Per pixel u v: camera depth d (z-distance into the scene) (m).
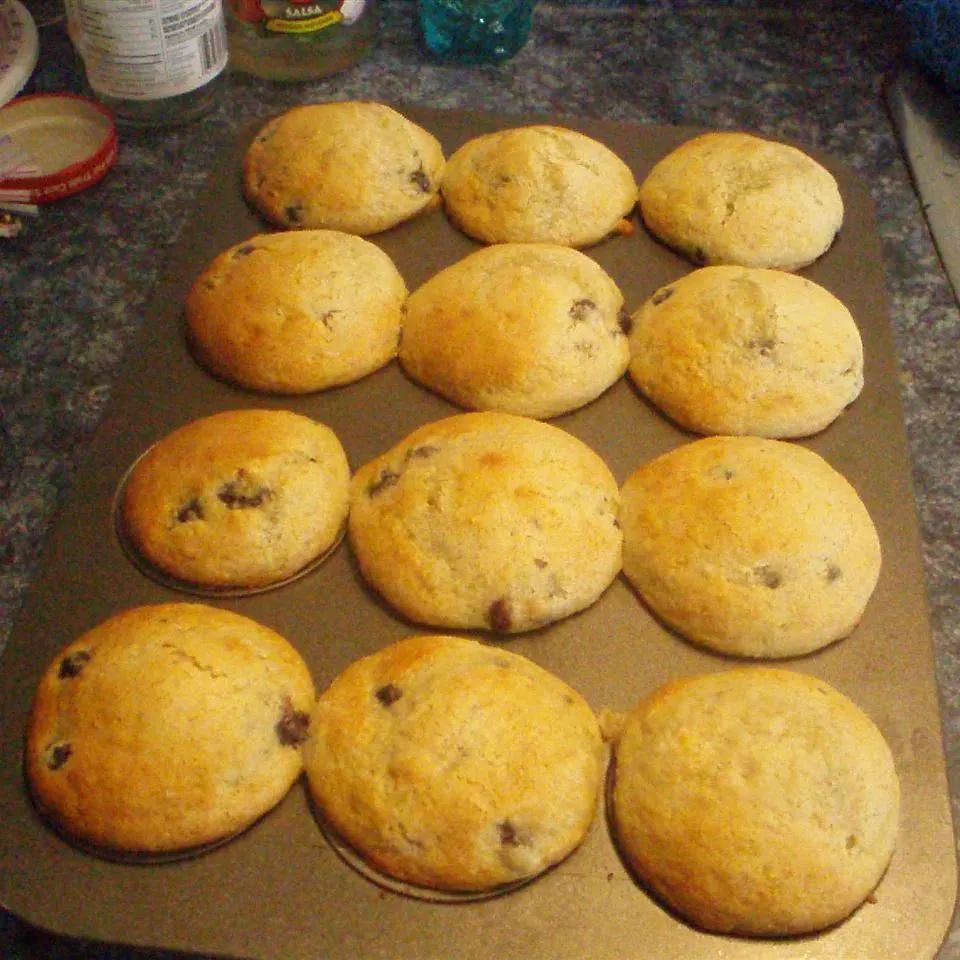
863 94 0.58
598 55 0.60
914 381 0.46
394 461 0.38
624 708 0.34
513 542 0.35
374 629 0.36
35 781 0.32
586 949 0.30
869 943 0.30
